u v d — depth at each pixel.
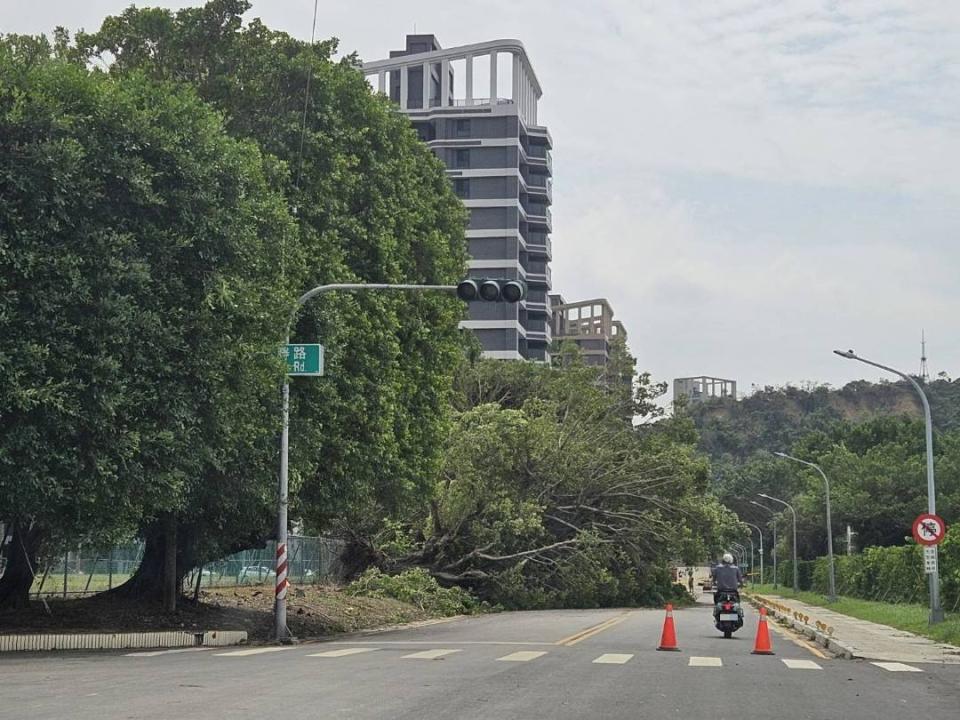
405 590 43.50
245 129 27.97
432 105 103.69
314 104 28.50
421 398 32.97
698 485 59.84
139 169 20.62
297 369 24.48
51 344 19.36
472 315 97.50
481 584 50.91
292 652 21.11
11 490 19.41
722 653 22.27
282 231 24.47
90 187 20.11
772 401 189.62
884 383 195.88
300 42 29.45
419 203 32.62
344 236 28.81
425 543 50.84
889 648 24.59
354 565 49.12
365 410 28.70
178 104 22.02
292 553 46.44
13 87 19.88
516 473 53.66
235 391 22.58
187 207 21.55
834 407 187.88
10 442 18.88
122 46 28.34
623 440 59.25
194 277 22.02
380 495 33.09
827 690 15.50
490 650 21.83
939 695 15.35
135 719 10.91
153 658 19.38
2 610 25.25
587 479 55.41
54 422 19.17
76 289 19.50
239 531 29.19
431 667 17.48
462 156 99.06
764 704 13.51
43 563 29.58
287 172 26.39
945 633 28.23
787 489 127.12
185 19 28.20
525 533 50.84
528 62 106.56
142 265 20.38
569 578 52.19
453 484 49.56
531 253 104.44
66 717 11.04
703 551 58.53
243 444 23.80
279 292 24.14
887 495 82.31
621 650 22.34
